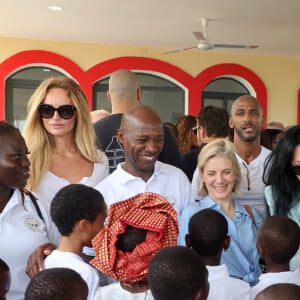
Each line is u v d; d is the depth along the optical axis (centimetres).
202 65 905
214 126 342
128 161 218
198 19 699
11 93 834
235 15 677
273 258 180
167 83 912
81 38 817
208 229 180
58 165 226
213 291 172
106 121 260
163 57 887
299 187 231
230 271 220
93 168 233
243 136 283
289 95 952
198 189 261
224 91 944
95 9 653
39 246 183
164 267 131
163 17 689
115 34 789
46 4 634
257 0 616
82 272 164
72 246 173
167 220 169
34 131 223
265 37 799
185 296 130
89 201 172
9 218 182
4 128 179
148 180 219
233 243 226
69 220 170
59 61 829
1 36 808
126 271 155
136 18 695
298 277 179
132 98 281
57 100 221
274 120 948
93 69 845
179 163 263
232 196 275
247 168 280
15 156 178
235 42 834
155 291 133
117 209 176
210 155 233
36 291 121
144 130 205
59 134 221
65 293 120
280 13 667
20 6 643
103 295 157
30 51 816
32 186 214
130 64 863
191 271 130
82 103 231
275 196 235
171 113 915
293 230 179
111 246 159
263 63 938
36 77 843
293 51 902
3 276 139
